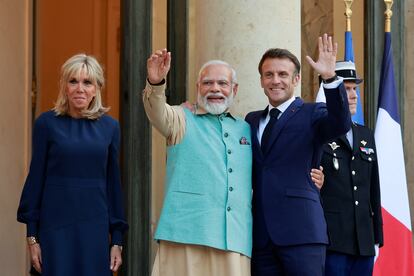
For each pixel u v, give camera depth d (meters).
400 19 12.17
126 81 10.98
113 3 13.88
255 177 7.89
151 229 11.29
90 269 7.48
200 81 7.88
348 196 8.47
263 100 9.45
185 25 11.22
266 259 7.77
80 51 13.70
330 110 7.45
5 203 11.13
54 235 7.45
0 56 11.16
